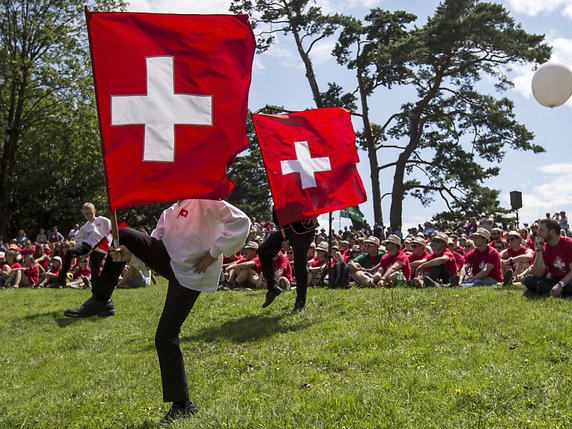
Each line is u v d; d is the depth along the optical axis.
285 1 43.06
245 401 6.19
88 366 9.22
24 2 38.72
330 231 14.66
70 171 42.75
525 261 13.87
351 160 10.69
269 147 10.31
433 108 45.03
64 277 15.68
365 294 11.38
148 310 13.15
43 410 7.04
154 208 45.59
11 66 37.50
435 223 34.72
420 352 7.54
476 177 44.06
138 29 5.50
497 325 8.45
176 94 5.46
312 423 5.12
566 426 4.96
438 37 39.16
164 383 5.54
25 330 12.35
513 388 5.75
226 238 5.37
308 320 10.07
